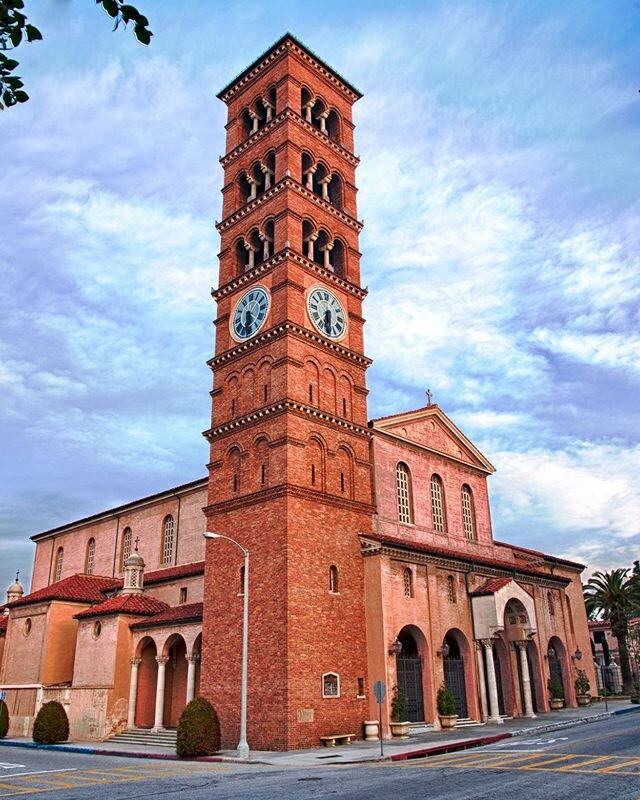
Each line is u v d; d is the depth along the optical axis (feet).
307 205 151.64
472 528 167.53
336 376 141.18
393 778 69.97
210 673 123.54
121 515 200.85
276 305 138.62
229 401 142.20
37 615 171.63
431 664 130.82
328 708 114.62
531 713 145.89
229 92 177.78
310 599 118.21
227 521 130.72
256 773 83.25
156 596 168.55
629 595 226.17
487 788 59.21
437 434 165.27
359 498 135.85
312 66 169.37
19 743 139.95
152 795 66.23
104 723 141.49
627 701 188.34
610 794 54.13
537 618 167.32
